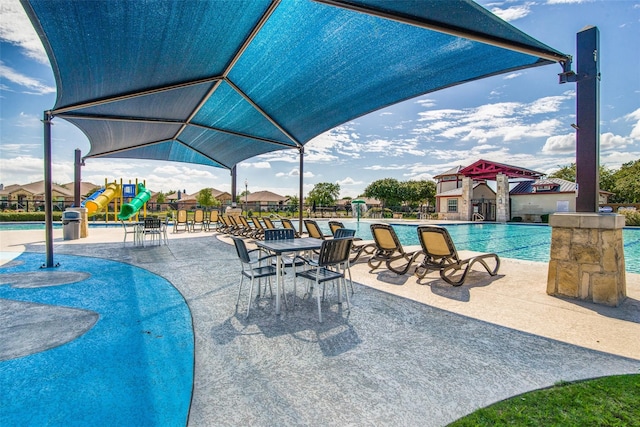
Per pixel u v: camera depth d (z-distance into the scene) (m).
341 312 3.53
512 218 23.80
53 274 5.41
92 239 10.52
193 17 3.42
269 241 4.32
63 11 2.91
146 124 7.58
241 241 3.55
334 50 4.39
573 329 2.98
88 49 3.61
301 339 2.83
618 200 31.25
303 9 3.56
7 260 6.76
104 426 1.75
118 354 2.58
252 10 3.51
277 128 8.08
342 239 3.54
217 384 2.15
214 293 4.29
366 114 6.87
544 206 22.47
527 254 9.85
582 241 3.77
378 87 5.45
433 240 4.82
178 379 2.21
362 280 5.01
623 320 3.17
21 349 2.66
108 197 16.19
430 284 4.73
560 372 2.25
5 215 19.55
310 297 4.11
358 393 2.04
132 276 5.26
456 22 3.15
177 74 4.82
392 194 38.94
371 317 3.37
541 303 3.73
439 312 3.51
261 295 4.20
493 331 2.98
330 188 50.44
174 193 57.31
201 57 4.44
